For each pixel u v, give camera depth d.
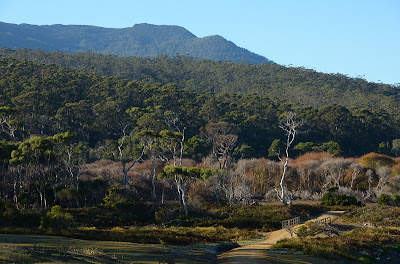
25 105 110.50
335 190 71.56
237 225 50.19
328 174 81.06
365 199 70.56
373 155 86.44
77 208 53.31
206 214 55.25
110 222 48.75
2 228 33.72
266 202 67.94
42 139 57.72
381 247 34.06
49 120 110.00
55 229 34.88
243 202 66.06
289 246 33.41
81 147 95.75
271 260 27.31
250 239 41.50
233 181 73.12
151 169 78.31
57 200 56.72
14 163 56.12
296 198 73.50
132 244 29.91
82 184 61.16
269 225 49.75
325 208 59.75
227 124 110.81
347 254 30.45
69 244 25.92
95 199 60.41
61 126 110.38
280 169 82.88
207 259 27.70
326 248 31.36
